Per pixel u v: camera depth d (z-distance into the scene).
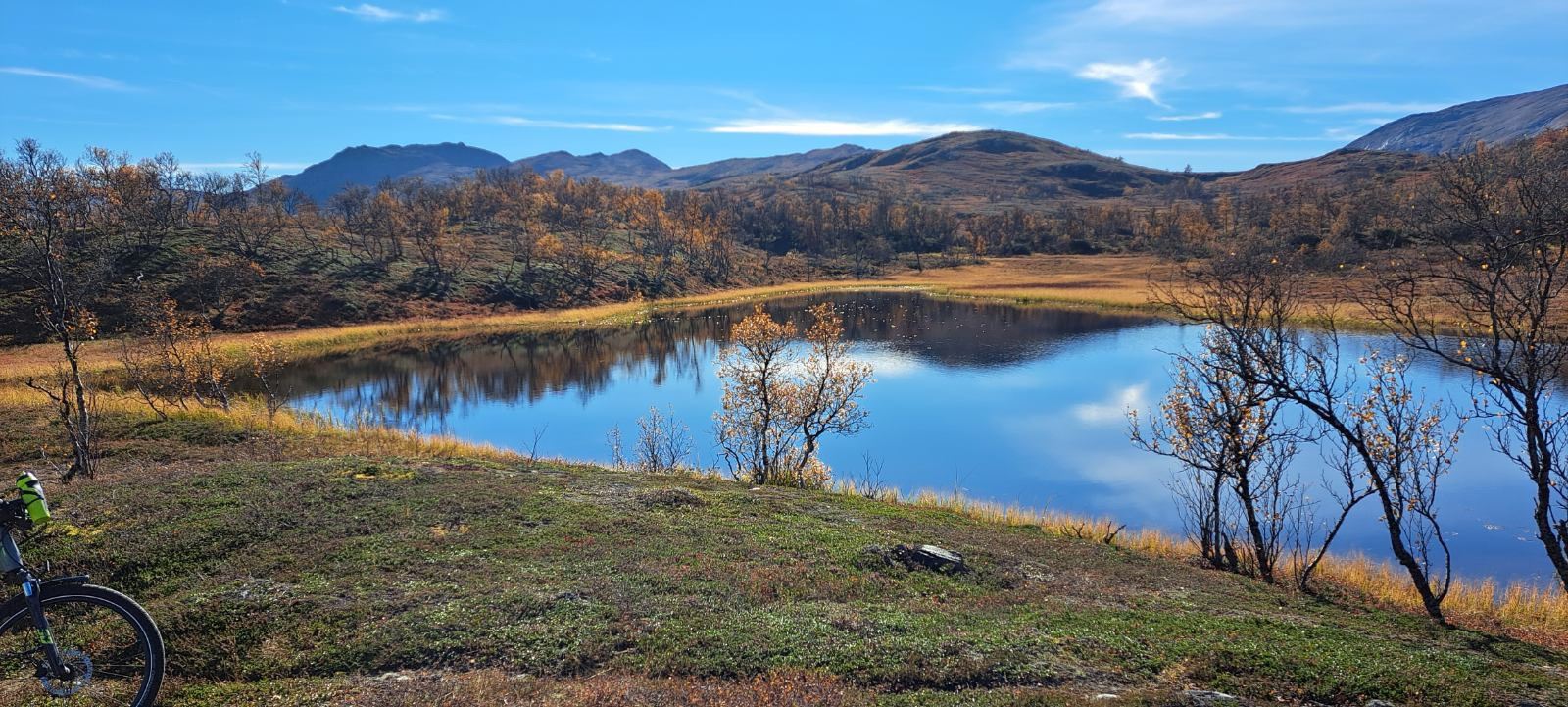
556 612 7.94
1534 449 11.19
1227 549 15.18
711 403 46.34
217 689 6.28
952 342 70.25
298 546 10.03
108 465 18.94
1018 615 8.89
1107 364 57.94
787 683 6.50
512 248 137.88
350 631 7.50
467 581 8.91
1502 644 9.49
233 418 26.45
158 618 7.56
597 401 47.16
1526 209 10.46
